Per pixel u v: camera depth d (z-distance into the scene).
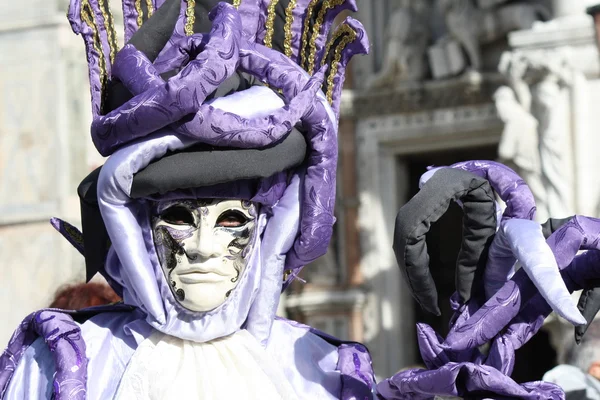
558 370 5.55
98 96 3.85
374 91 17.16
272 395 3.73
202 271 3.66
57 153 15.30
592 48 14.24
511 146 14.57
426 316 18.33
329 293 17.28
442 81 16.62
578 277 3.78
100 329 3.80
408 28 16.77
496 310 3.67
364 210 17.39
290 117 3.65
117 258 3.81
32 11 15.42
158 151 3.55
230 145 3.58
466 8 16.23
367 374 3.98
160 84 3.62
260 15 4.08
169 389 3.67
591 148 14.30
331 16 4.06
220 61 3.53
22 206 15.41
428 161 18.23
